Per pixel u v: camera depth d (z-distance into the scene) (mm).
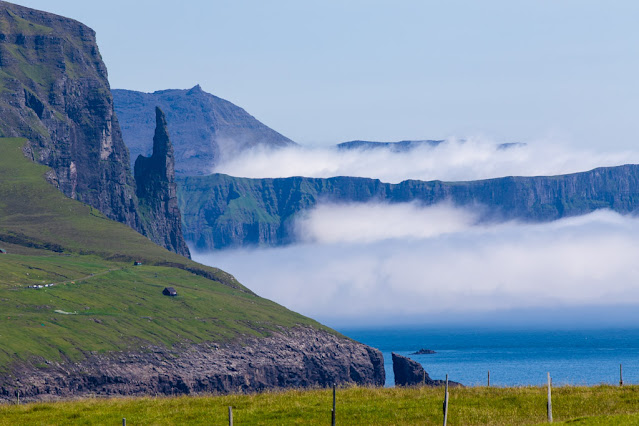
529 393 137500
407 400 135250
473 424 120250
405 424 120625
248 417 126688
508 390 142750
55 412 137625
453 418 123188
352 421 123000
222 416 127438
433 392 142625
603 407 127562
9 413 139875
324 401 136375
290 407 131500
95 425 125938
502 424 118750
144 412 133750
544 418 122250
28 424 129250
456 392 141625
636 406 126812
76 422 128750
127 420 127938
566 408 127625
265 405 134750
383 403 133000
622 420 111875
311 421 123000
